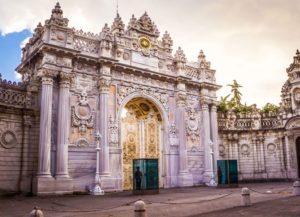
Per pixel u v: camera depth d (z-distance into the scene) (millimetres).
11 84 25938
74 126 28000
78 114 28391
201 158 36938
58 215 14672
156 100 34219
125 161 33188
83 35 29812
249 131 42594
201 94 38250
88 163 28094
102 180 27875
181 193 25984
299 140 39906
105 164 28469
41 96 26516
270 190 26469
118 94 31266
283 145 41125
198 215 14312
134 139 34344
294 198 19250
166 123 34656
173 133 34875
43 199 22359
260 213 13852
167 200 20562
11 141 25312
